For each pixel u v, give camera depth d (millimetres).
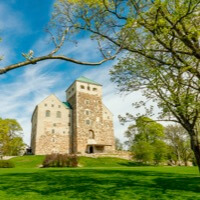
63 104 70875
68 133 68375
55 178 17359
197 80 13203
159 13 9742
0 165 38594
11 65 4969
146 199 10523
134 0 9492
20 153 70562
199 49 9789
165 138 67188
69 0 9391
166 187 13797
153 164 57781
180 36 9680
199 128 18359
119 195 11234
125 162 55750
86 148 67188
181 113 14086
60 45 5922
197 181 16578
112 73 17328
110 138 73125
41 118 65875
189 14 9156
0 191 11914
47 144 64312
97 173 21641
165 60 13219
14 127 66188
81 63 6277
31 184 14305
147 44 11742
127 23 9625
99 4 9727
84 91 73188
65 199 10180
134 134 66500
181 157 68938
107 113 76312
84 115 70312
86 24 9734
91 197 10656
